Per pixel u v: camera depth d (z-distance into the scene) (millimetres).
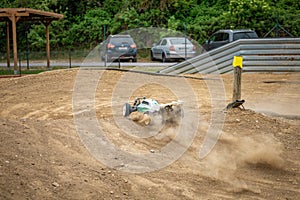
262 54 23281
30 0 49812
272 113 14023
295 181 9789
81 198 7883
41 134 10500
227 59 23281
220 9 46344
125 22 45312
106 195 8148
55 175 8477
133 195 8352
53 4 49688
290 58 23109
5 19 32594
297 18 41000
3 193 7477
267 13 40750
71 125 11438
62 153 9594
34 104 14062
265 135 11922
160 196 8453
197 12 46125
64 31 48281
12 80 19016
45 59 37812
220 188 9164
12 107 13773
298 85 19656
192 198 8547
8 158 8742
